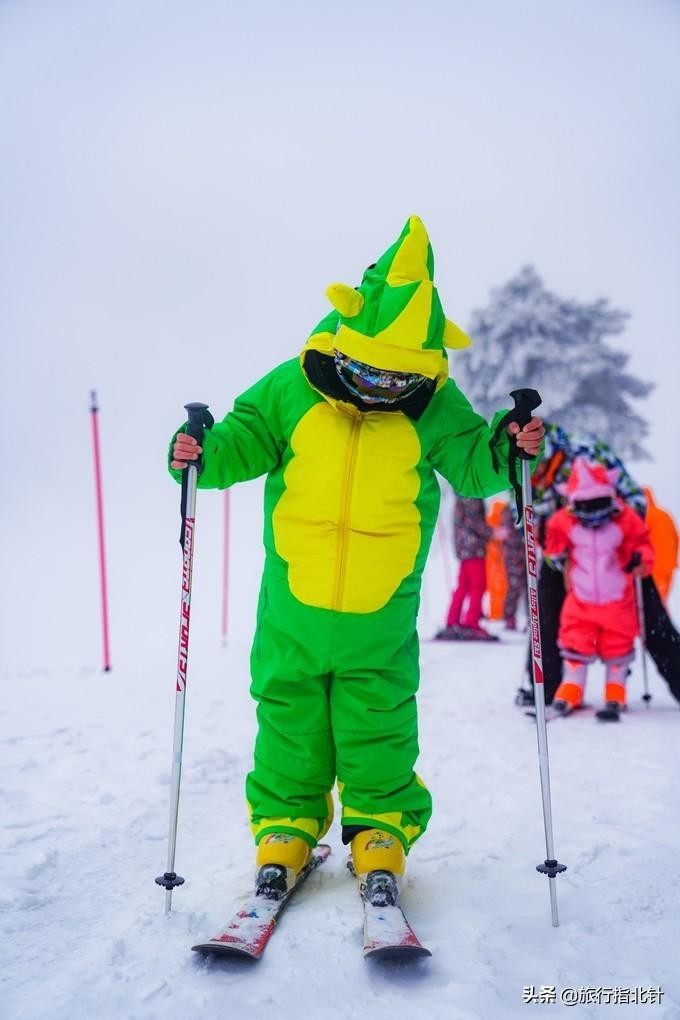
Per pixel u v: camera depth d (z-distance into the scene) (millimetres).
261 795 2900
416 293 2582
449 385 2973
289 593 2848
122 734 5277
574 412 22578
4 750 4848
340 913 2633
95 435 7637
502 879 2959
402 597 2865
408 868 3082
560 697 6000
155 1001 2139
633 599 6031
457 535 10328
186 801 3918
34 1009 2088
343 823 2859
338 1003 2143
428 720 5773
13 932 2537
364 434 2783
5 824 3547
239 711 5992
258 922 2486
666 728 5520
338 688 2867
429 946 2430
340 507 2773
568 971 2312
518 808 3781
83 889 2879
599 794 3996
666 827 3490
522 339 22750
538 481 7023
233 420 2918
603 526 6020
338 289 2604
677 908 2713
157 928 2535
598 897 2791
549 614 6223
